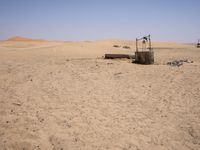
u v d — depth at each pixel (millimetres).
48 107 8789
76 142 6637
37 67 15398
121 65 16406
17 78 12570
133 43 64438
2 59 21062
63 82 12000
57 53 27859
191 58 25875
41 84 11555
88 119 7977
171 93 10781
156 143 6770
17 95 9914
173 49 45625
